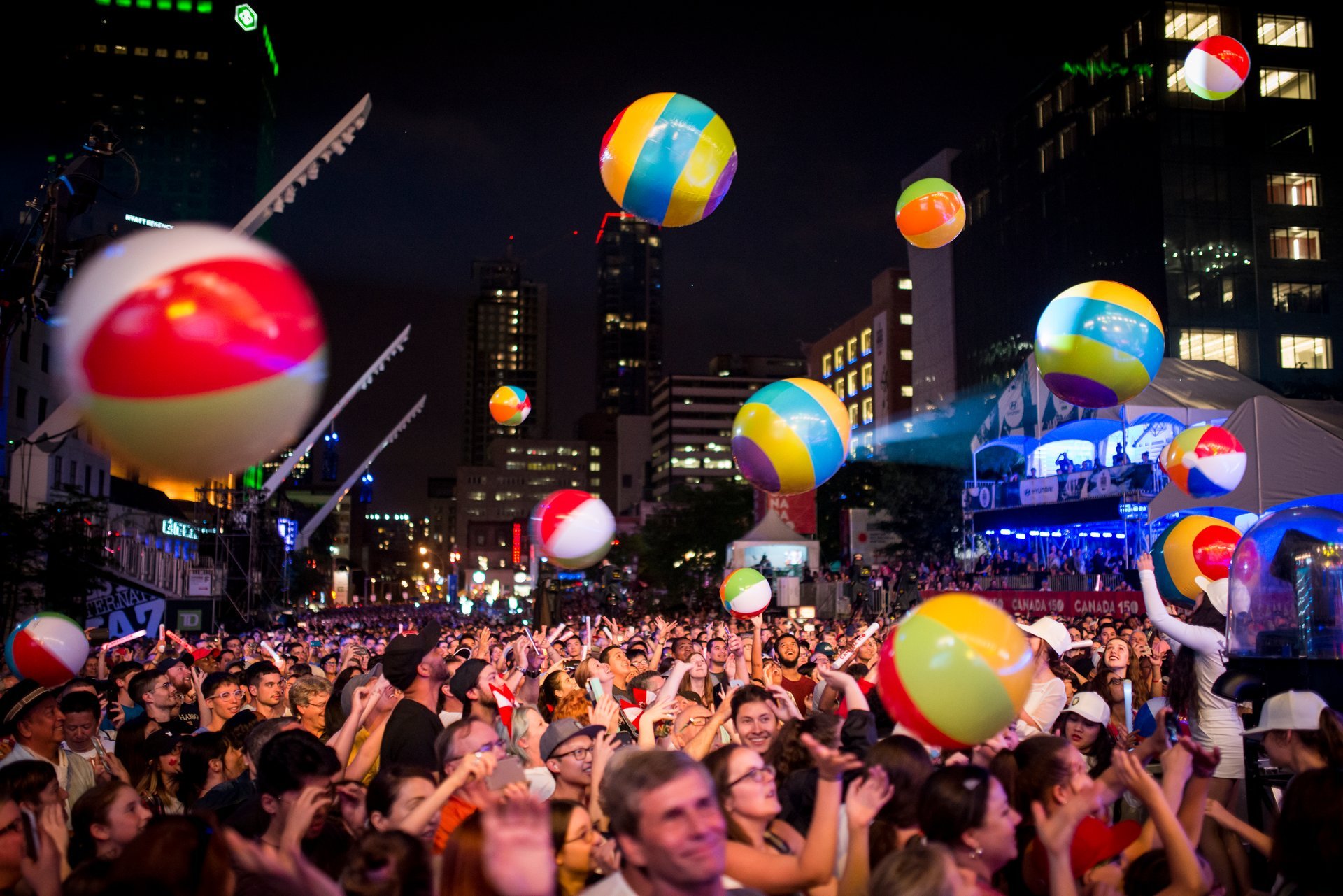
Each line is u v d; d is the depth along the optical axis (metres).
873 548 62.72
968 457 90.69
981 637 3.53
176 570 39.81
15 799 4.52
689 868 3.06
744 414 6.67
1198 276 68.19
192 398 2.08
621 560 101.75
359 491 145.25
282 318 2.18
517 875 2.71
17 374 40.06
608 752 5.07
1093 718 6.27
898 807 4.23
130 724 7.03
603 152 6.59
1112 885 4.14
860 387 134.25
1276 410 20.31
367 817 4.60
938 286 104.06
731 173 6.58
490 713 7.08
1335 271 68.62
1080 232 78.06
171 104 160.00
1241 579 6.87
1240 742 6.60
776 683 10.62
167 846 3.26
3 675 10.14
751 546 46.91
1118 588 27.06
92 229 18.80
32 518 28.05
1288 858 3.84
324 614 68.69
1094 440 35.69
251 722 6.67
